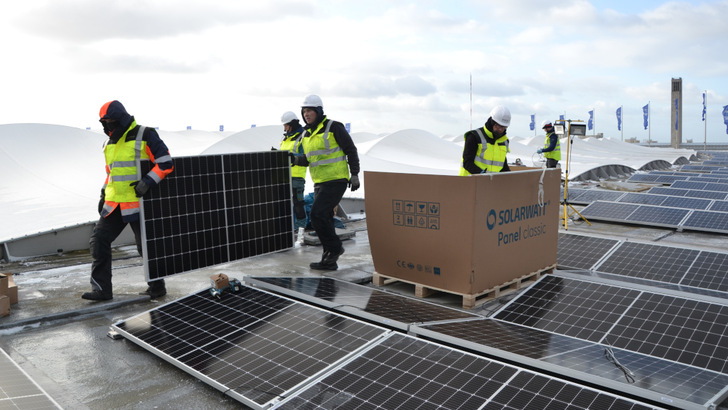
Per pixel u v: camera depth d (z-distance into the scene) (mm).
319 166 6711
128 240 9422
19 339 4809
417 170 19453
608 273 6352
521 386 3121
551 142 12938
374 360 3600
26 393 3275
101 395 3730
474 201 5230
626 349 4012
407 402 3068
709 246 9094
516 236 5891
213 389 3797
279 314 4566
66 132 15312
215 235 6352
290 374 3559
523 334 4312
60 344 4695
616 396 2963
